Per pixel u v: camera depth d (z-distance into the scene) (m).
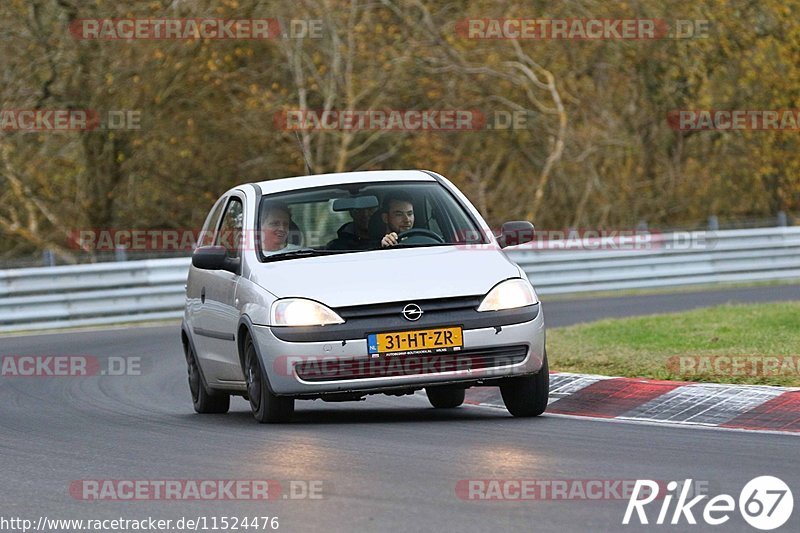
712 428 28.16
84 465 25.67
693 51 99.75
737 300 67.94
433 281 29.83
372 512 19.80
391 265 30.53
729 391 30.81
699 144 104.69
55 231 96.75
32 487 23.42
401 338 29.09
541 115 94.81
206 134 92.44
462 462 23.92
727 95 103.50
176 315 73.31
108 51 90.31
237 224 33.69
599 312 65.00
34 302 68.88
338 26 91.56
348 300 29.34
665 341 42.19
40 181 94.94
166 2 90.44
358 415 33.38
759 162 104.25
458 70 92.12
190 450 26.91
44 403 39.19
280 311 29.55
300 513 20.00
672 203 103.75
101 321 70.81
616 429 28.22
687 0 98.94
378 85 91.31
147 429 31.27
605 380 33.50
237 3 89.12
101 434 30.66
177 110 91.75
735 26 101.00
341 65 91.69
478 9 95.19
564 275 80.88
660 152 103.56
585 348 41.88
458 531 18.39
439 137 93.75
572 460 23.92
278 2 89.62
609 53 96.94
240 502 21.09
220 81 89.56
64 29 91.00
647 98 101.19
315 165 91.19
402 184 33.38
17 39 90.88
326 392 29.20
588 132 95.00
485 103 93.44
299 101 90.81
